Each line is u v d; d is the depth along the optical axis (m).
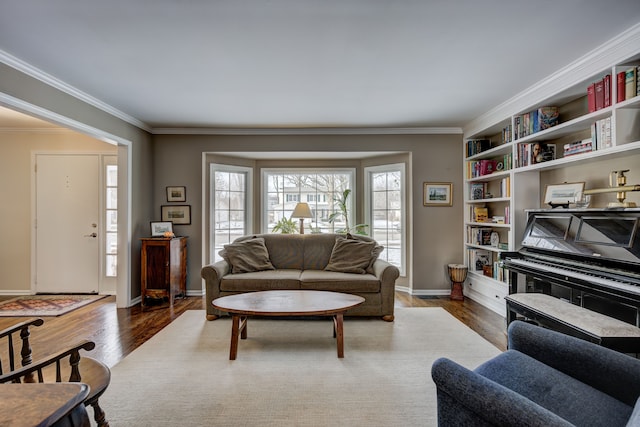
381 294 3.37
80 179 4.55
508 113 3.50
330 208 5.37
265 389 2.03
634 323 1.95
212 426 1.68
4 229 4.52
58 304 4.03
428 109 3.73
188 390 2.02
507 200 3.57
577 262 2.35
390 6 1.86
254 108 3.67
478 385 1.03
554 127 2.87
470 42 2.27
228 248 3.83
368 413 1.79
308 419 1.74
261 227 5.29
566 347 1.38
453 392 1.08
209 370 2.29
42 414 0.81
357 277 3.48
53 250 4.55
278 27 2.07
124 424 1.70
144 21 2.00
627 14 1.94
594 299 2.22
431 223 4.56
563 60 2.54
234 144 4.59
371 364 2.38
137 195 4.20
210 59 2.51
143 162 4.34
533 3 1.84
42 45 2.29
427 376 2.20
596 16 1.96
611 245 2.17
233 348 2.46
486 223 4.01
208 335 2.97
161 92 3.19
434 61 2.55
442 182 4.55
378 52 2.41
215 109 3.70
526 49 2.36
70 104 3.09
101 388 1.30
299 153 4.70
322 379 2.16
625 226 2.16
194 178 4.58
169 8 1.87
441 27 2.08
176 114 3.89
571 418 1.10
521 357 1.47
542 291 2.69
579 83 2.61
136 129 4.18
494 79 2.89
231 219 5.04
